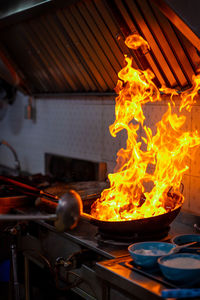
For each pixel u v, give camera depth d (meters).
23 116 4.07
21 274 2.83
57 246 2.33
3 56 3.37
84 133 3.13
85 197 2.25
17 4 2.58
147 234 1.90
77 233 2.13
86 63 2.64
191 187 2.25
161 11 1.73
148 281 1.50
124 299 1.68
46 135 3.70
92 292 1.99
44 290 2.82
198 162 2.19
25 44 3.07
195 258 1.54
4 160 4.59
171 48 2.02
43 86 3.44
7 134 4.47
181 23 1.68
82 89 2.98
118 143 2.75
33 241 2.58
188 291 1.35
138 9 1.98
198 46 1.76
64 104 3.36
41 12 2.53
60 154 3.49
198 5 1.60
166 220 1.87
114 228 1.85
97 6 2.16
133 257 1.61
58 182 3.20
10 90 4.15
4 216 1.38
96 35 2.35
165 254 1.62
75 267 1.97
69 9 2.39
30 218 1.40
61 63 2.89
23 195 2.73
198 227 2.12
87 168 3.07
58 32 2.63
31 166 4.02
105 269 1.63
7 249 2.89
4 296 2.81
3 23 2.95
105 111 2.86
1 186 2.79
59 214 1.42
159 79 2.23
